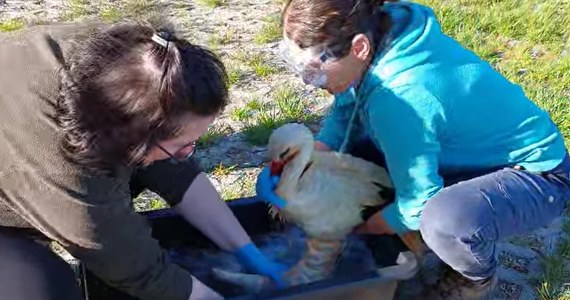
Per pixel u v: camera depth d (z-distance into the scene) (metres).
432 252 2.32
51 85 1.53
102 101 1.45
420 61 1.92
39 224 1.63
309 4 1.85
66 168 1.54
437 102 1.93
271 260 2.14
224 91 1.50
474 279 2.16
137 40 1.47
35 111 1.53
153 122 1.46
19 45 1.63
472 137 2.06
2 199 1.63
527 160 2.12
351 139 2.21
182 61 1.43
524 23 4.20
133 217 1.69
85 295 1.90
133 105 1.44
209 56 1.49
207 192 2.06
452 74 1.97
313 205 2.00
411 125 1.92
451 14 4.23
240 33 4.10
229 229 2.08
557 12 4.36
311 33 1.85
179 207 2.05
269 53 3.89
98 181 1.57
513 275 2.49
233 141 3.15
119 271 1.70
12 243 1.75
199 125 1.51
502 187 2.07
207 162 3.01
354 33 1.86
